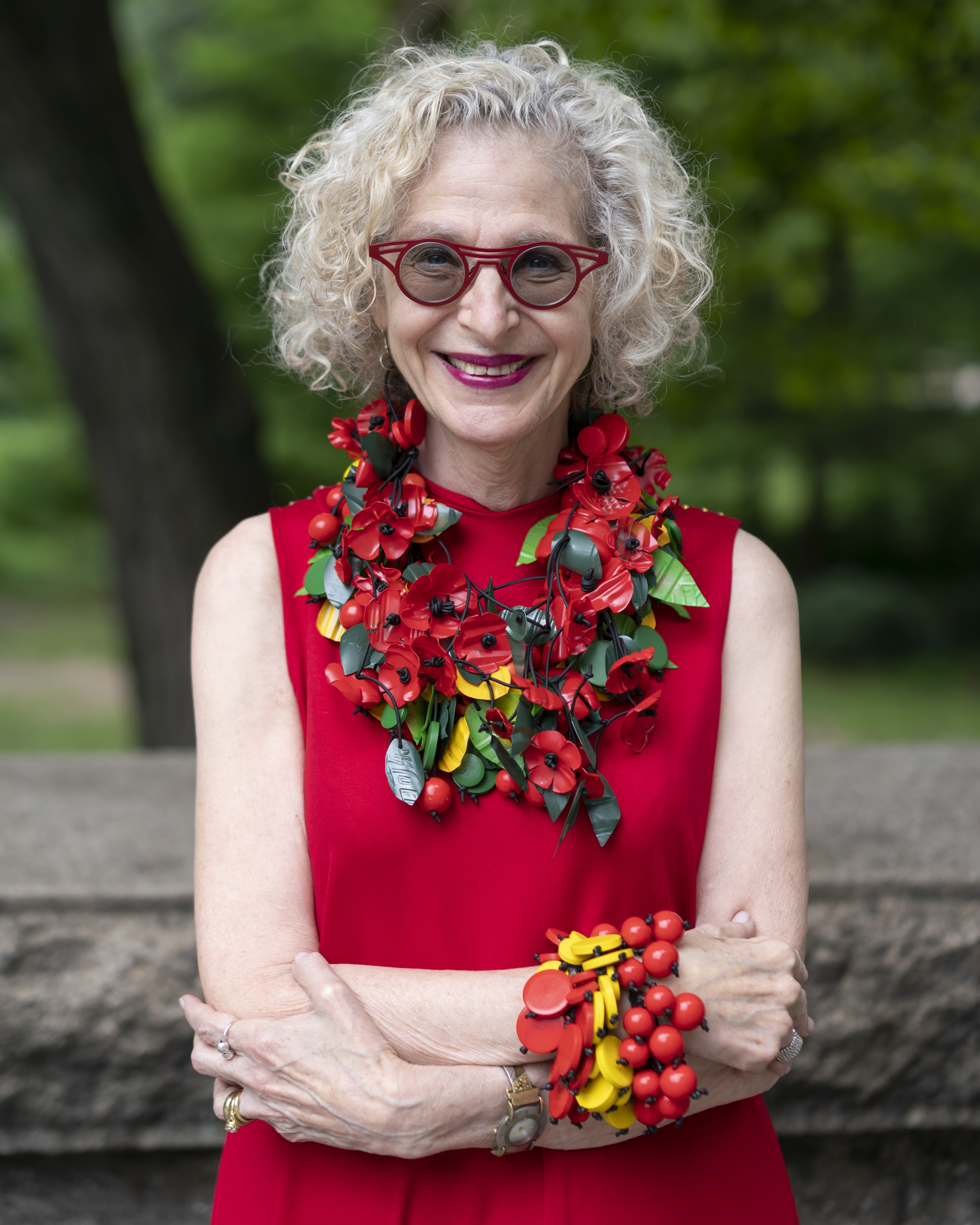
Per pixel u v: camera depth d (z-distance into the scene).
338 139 1.28
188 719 4.84
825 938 2.00
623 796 1.24
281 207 1.41
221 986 1.23
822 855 2.13
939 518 15.18
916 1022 2.02
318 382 1.44
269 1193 1.26
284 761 1.29
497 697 1.24
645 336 1.34
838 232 5.85
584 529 1.29
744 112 5.27
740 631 1.33
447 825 1.24
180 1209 2.03
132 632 4.84
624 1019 1.15
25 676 10.52
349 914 1.25
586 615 1.25
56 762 2.87
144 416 4.58
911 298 12.05
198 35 13.00
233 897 1.26
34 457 16.70
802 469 14.78
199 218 11.72
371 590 1.26
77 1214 2.01
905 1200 2.08
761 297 7.14
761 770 1.30
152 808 2.48
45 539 16.39
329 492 1.36
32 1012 1.94
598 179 1.26
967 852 2.15
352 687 1.22
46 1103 1.96
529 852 1.23
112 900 1.95
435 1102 1.14
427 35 4.84
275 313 1.45
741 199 5.35
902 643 11.88
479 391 1.24
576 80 1.26
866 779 2.69
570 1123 1.19
